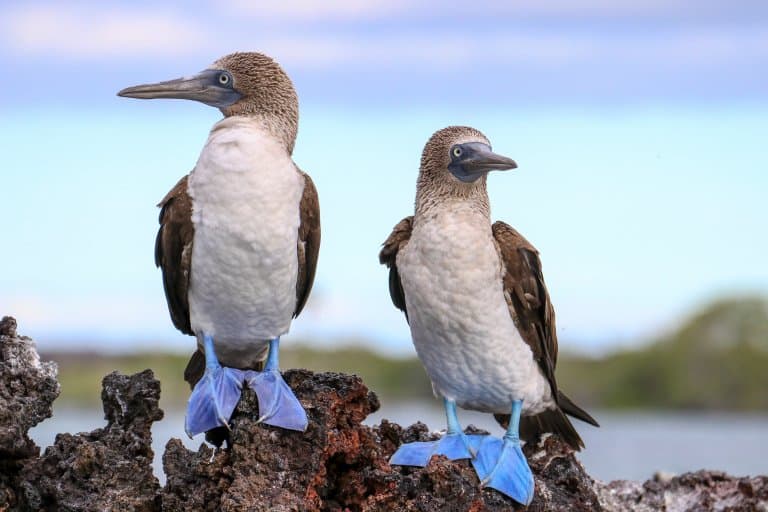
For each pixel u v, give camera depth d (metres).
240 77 11.16
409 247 11.15
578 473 11.57
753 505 12.84
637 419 52.53
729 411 56.44
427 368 11.51
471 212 10.99
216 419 10.40
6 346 10.48
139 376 10.58
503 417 12.30
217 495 9.88
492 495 10.91
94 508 9.95
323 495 10.19
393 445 11.67
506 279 11.16
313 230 11.11
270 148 10.39
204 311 10.81
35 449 10.55
